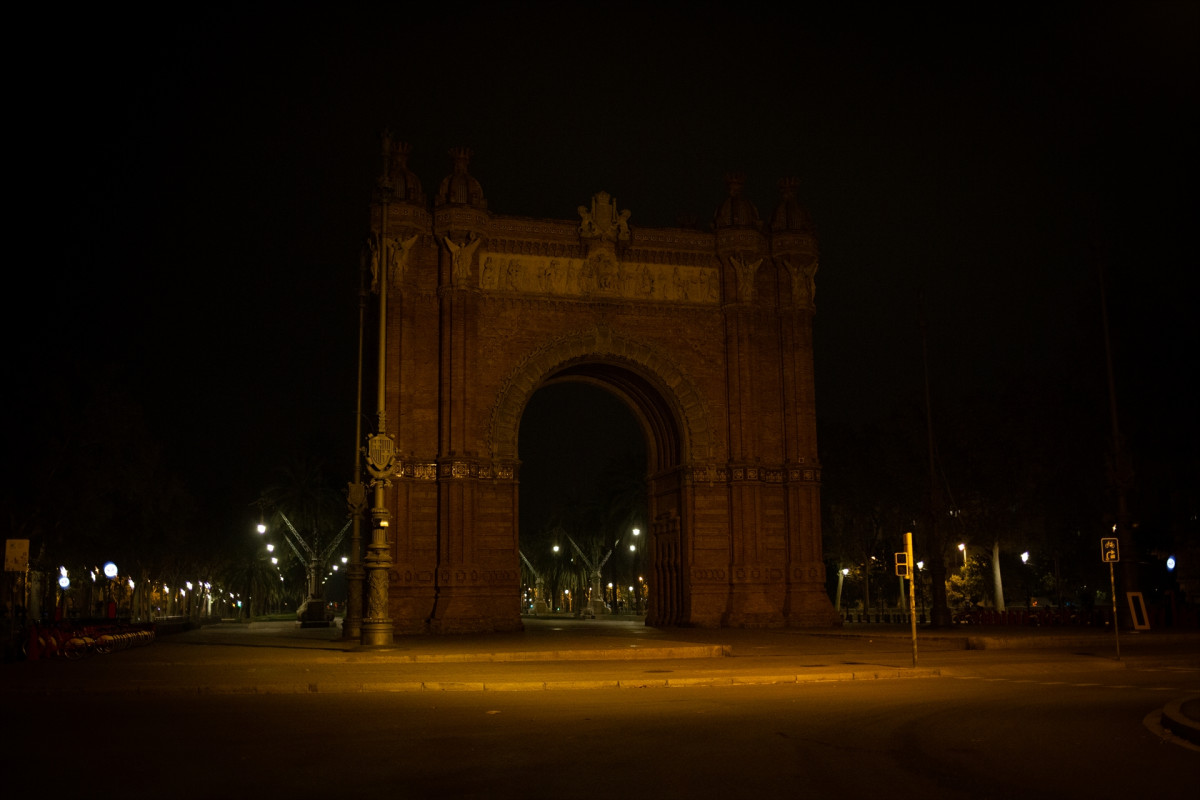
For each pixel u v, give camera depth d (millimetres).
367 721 19656
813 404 62156
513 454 58031
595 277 60438
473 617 54844
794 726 18750
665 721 19484
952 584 91188
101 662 33531
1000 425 78625
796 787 13305
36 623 35812
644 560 106312
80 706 22328
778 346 62688
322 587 94375
